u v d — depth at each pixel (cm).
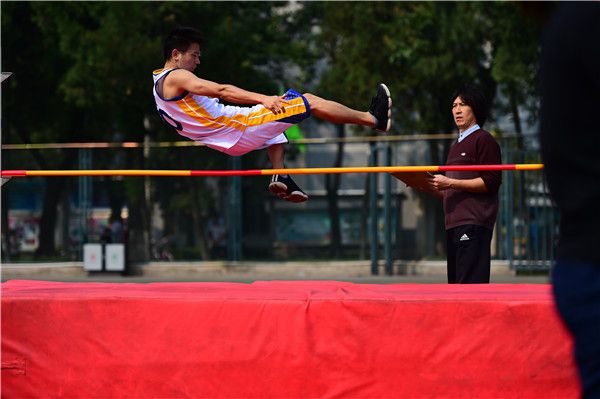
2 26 3584
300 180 4481
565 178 438
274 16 4075
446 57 3309
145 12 3312
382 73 3506
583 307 430
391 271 3189
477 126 997
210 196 3300
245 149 916
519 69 3209
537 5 461
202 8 3372
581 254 433
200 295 733
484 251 970
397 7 3434
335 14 3575
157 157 3231
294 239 3309
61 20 3369
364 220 3297
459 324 706
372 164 3156
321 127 5091
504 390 701
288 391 716
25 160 3303
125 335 732
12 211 3322
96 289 788
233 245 3300
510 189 3036
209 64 3456
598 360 425
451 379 705
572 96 428
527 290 762
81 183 3309
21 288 803
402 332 709
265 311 722
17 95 3841
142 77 3316
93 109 3828
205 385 724
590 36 417
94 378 732
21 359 736
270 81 3866
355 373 711
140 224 3319
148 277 3262
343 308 714
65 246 3334
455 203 981
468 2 3238
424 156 3116
